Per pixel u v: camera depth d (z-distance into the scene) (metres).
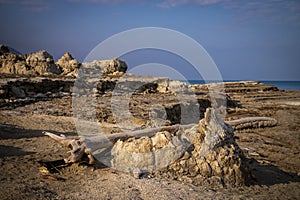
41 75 26.25
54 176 6.47
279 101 32.12
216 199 5.70
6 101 16.31
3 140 9.30
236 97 33.53
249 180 6.93
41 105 16.75
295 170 8.76
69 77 25.78
